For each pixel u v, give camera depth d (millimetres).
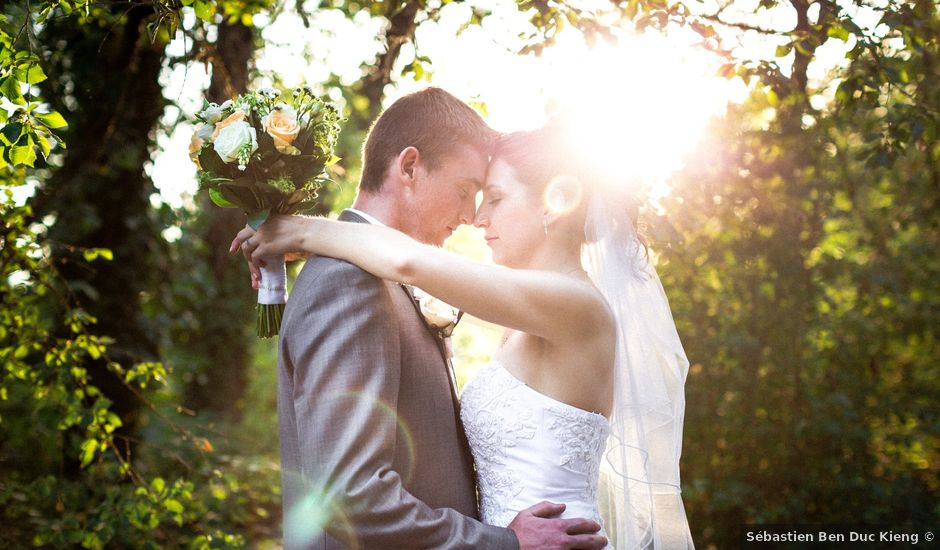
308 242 2004
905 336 6523
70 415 3918
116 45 5098
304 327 1870
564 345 2053
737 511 5613
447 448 2023
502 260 2191
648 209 3697
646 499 2240
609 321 2117
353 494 1738
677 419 2287
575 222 2184
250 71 5980
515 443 2068
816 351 5957
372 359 1830
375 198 2113
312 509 1793
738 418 5617
